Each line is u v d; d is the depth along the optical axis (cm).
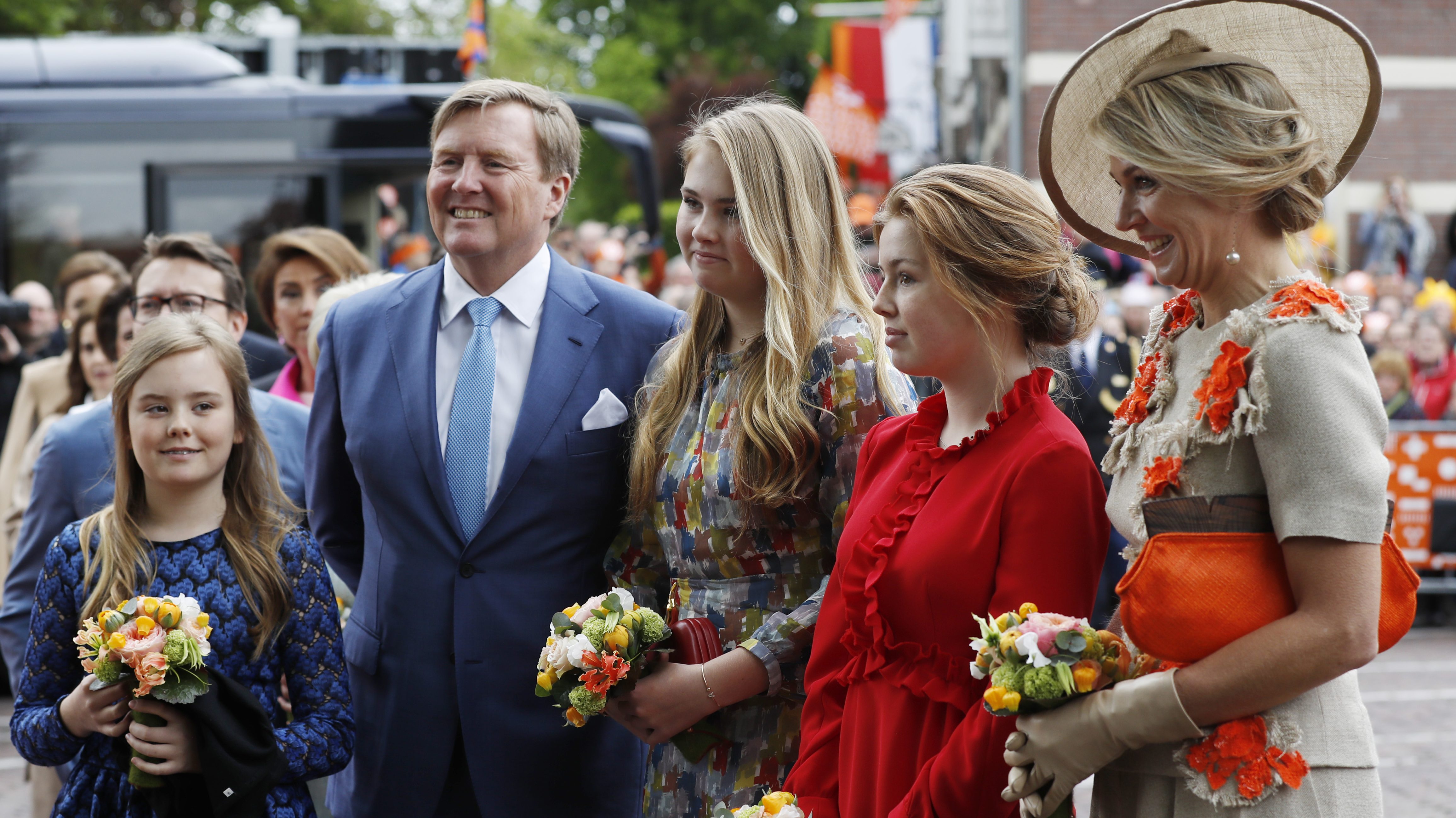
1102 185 233
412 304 329
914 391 303
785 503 276
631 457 309
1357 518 181
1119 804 206
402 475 312
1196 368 204
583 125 1103
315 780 348
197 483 286
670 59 3744
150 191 991
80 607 284
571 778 309
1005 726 210
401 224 1016
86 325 519
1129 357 747
